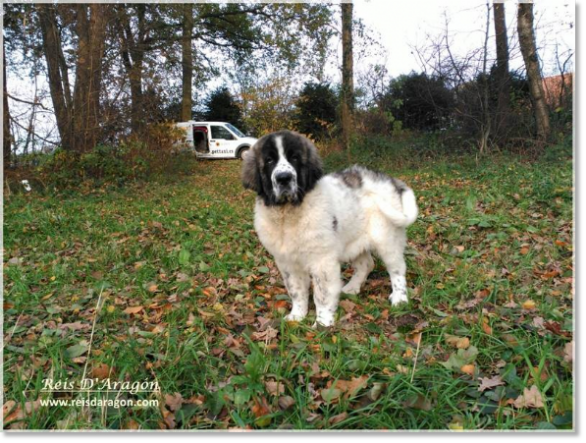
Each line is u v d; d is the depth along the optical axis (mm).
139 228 7273
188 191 11633
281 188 3570
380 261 4918
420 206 7566
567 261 4668
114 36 13695
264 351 3139
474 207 7031
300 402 2609
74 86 12852
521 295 3941
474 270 4496
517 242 5262
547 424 2391
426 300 3867
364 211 4207
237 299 4195
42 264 5602
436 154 13172
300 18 17172
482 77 12789
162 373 2982
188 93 21359
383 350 3143
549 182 7578
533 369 2664
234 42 21141
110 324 3803
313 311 4102
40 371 2961
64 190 11305
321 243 3752
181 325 3748
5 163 11703
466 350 3023
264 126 21750
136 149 12992
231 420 2664
